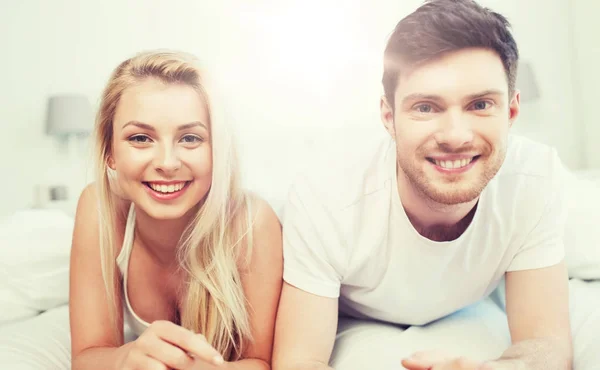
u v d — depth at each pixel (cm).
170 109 65
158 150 66
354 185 76
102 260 77
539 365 59
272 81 221
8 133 222
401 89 65
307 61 221
